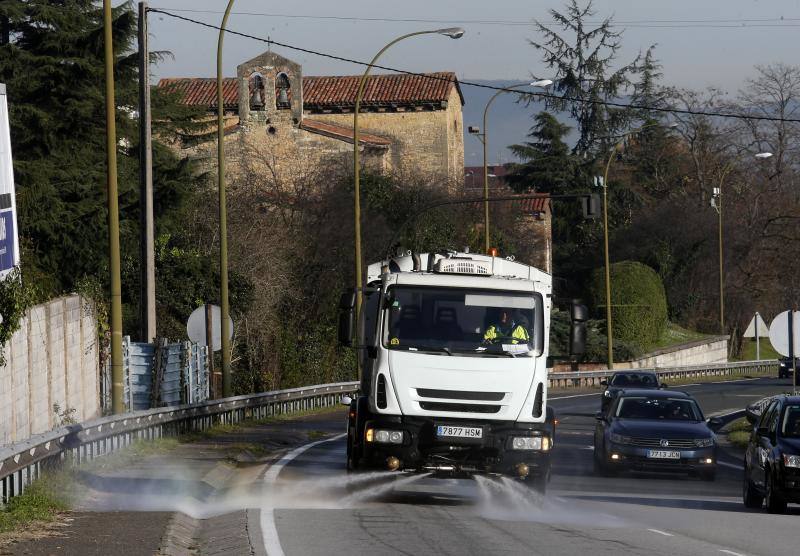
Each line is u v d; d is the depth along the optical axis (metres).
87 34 90.44
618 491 51.25
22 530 31.20
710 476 58.22
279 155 173.00
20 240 66.75
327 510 38.62
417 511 39.53
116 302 56.28
